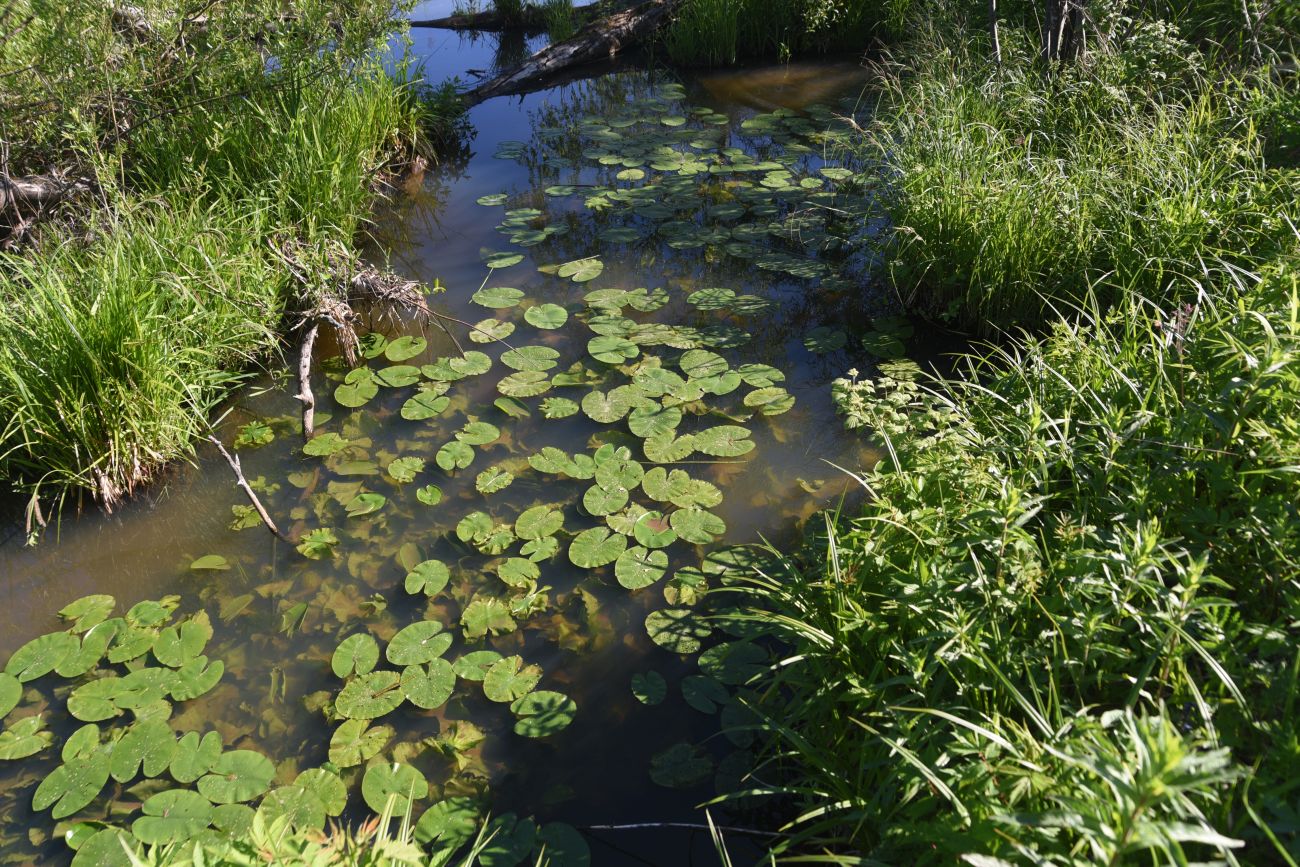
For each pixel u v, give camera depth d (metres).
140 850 2.28
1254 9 5.38
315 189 5.28
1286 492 2.35
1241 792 1.73
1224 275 3.51
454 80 8.14
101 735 2.72
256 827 1.69
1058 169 4.62
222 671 2.94
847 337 4.66
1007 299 4.42
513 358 4.49
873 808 2.04
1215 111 4.80
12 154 4.84
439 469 3.84
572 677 2.91
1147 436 2.73
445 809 2.48
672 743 2.68
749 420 4.06
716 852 2.38
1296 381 2.38
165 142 5.16
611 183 6.60
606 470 3.74
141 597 3.28
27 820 2.50
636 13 9.41
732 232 5.73
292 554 3.44
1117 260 4.11
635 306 4.93
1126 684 2.12
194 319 4.13
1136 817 1.38
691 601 3.14
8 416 3.67
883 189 5.54
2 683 2.88
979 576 2.28
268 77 5.63
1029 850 1.57
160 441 3.84
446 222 6.13
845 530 3.25
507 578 3.25
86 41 4.77
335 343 4.75
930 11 7.58
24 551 3.52
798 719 2.53
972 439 3.04
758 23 9.10
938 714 1.88
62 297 3.68
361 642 3.02
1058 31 5.69
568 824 2.43
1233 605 1.99
